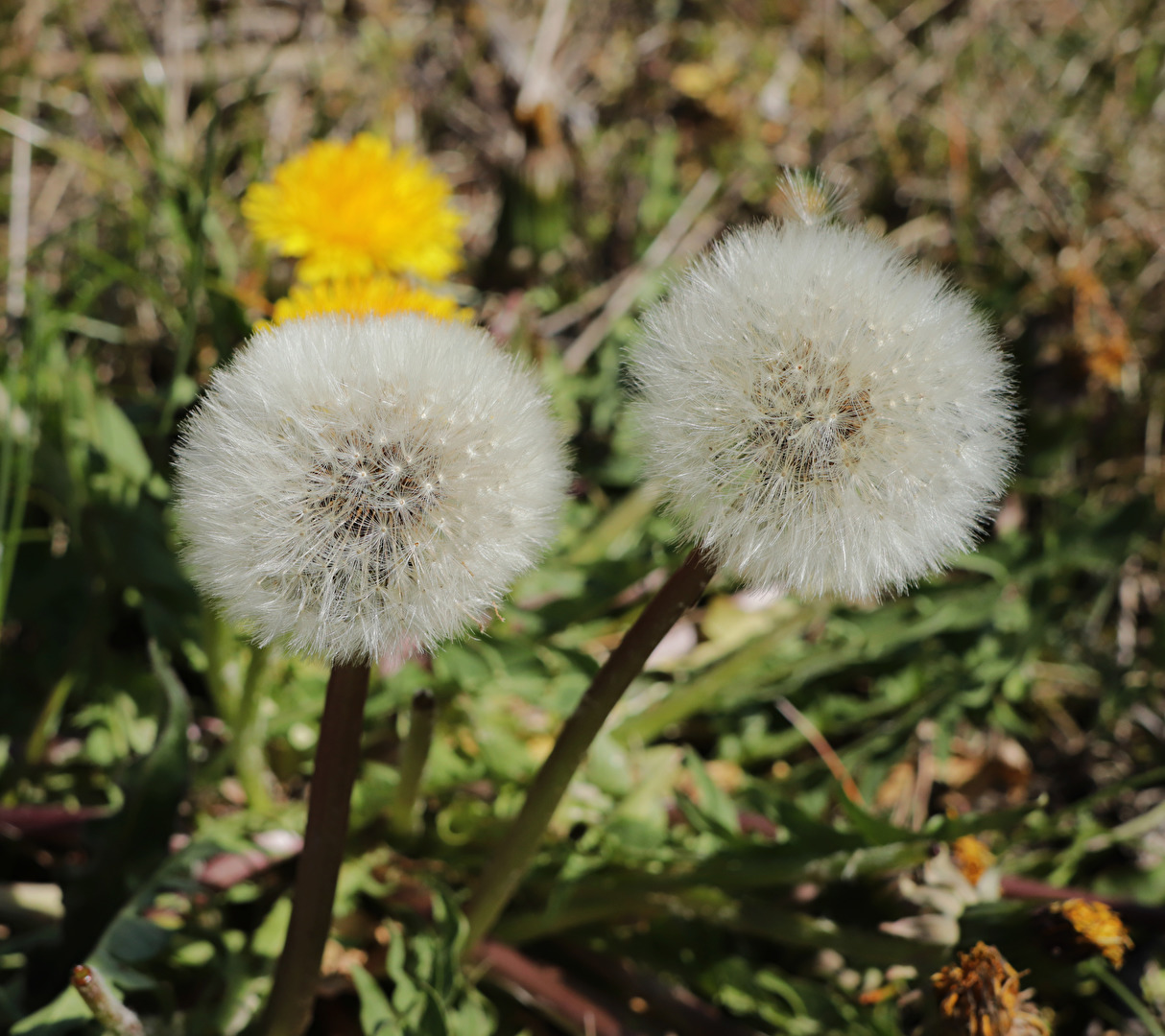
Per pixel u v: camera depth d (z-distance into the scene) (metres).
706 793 0.27
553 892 0.27
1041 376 0.40
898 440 0.18
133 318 0.41
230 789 0.30
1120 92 0.52
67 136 0.46
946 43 0.54
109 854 0.26
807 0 0.58
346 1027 0.27
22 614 0.32
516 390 0.18
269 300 0.41
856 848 0.25
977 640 0.36
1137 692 0.35
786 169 0.20
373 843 0.29
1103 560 0.36
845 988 0.28
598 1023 0.26
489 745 0.29
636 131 0.54
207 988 0.26
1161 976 0.29
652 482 0.19
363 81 0.52
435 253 0.36
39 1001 0.25
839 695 0.36
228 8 0.52
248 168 0.45
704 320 0.19
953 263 0.49
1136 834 0.31
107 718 0.30
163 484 0.30
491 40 0.50
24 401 0.32
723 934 0.28
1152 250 0.47
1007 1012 0.23
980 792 0.35
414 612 0.18
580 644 0.34
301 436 0.18
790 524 0.18
